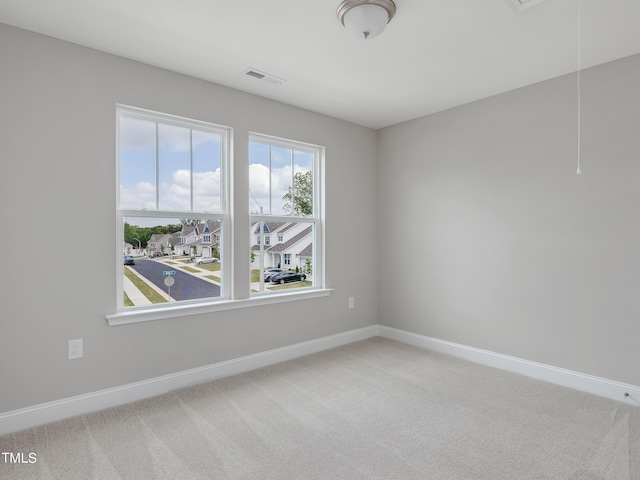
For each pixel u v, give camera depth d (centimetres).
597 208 266
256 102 319
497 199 320
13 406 214
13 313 214
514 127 309
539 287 295
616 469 180
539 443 204
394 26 216
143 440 206
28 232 218
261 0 192
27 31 218
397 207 403
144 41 232
